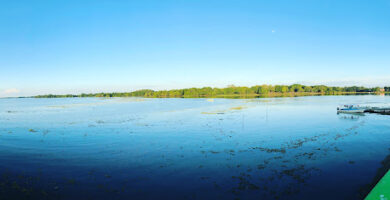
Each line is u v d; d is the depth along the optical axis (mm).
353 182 13289
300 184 13117
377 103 70562
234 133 27625
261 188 12688
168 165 16625
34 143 23859
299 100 92875
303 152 19188
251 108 59719
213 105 75500
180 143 23078
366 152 18859
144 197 11922
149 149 21000
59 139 25719
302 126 31672
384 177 13547
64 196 12016
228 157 18203
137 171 15547
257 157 18062
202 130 29984
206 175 14648
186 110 59031
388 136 24312
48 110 68438
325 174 14477
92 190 12719
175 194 12203
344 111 47406
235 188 12742
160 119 42156
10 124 38094
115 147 21891
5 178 14297
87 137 26641
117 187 13094
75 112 59875
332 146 20875
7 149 21422
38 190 12680
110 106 84000
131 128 32531
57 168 16219
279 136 25531
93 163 17297
